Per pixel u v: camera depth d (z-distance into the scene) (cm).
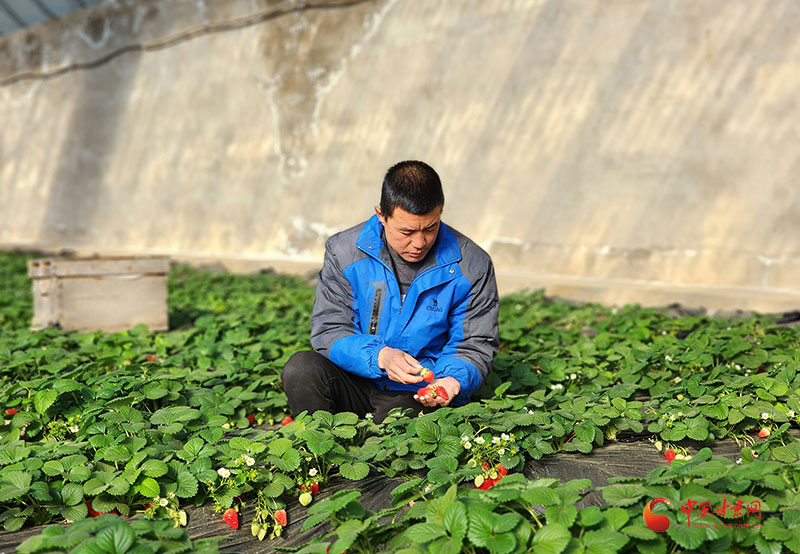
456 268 346
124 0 1620
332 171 1271
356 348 336
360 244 347
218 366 461
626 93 916
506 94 1035
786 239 798
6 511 270
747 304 720
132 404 365
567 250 973
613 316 657
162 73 1560
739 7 825
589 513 222
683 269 872
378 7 1192
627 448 329
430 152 1127
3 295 870
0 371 444
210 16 1452
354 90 1231
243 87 1408
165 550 219
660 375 417
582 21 955
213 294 881
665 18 881
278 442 296
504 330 581
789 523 222
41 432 353
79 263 615
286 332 574
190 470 288
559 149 980
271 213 1373
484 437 299
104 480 280
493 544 206
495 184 1048
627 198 918
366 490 295
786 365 393
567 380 428
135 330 605
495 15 1045
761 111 812
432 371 344
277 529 273
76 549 206
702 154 855
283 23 1330
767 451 292
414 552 216
